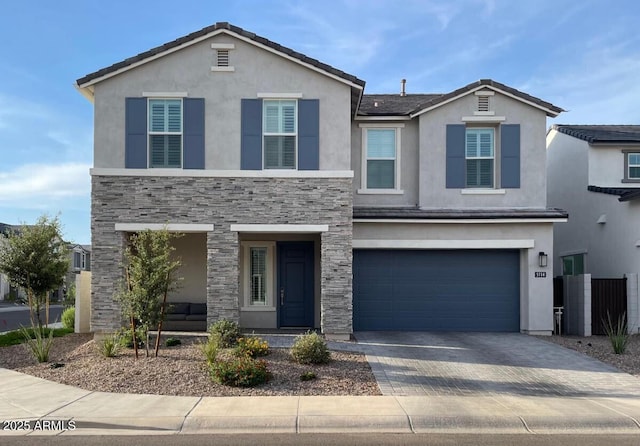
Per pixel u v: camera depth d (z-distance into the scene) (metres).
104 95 14.98
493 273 16.77
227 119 15.02
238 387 10.15
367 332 16.31
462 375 11.28
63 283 15.78
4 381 10.84
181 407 8.99
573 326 16.80
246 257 17.42
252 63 15.09
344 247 14.77
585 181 19.69
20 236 15.17
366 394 9.80
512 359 12.80
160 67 15.04
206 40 15.11
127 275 13.05
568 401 9.50
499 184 16.92
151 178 14.76
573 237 20.55
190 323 16.50
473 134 17.20
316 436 7.88
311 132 15.01
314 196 14.84
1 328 22.89
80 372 11.30
